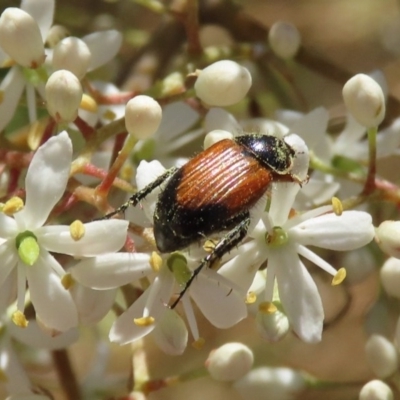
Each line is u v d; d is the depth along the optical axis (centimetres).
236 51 10
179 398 13
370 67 14
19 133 10
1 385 10
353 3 14
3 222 8
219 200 9
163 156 10
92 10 11
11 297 9
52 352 10
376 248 10
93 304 9
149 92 10
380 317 10
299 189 9
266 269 9
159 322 9
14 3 10
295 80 11
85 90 10
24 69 9
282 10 14
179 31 11
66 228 9
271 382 9
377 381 9
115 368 11
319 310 9
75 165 9
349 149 10
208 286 9
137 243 9
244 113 11
